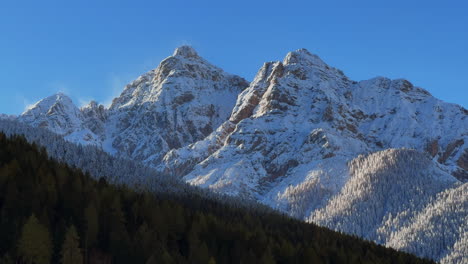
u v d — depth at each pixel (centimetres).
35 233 7888
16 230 8288
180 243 10931
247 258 9975
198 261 9275
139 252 8962
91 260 8800
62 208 10119
